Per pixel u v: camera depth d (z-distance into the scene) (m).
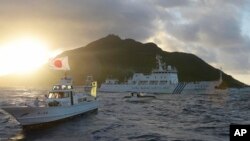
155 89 157.25
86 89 69.12
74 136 37.88
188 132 40.72
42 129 42.62
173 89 151.50
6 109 39.66
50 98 48.66
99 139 36.03
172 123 49.81
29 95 156.75
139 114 63.31
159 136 37.69
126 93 167.00
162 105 89.25
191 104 93.94
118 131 41.47
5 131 41.12
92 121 50.88
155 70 160.38
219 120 53.75
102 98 121.44
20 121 40.81
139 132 40.66
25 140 35.59
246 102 109.12
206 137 37.06
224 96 152.75
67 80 50.94
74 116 52.59
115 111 69.00
